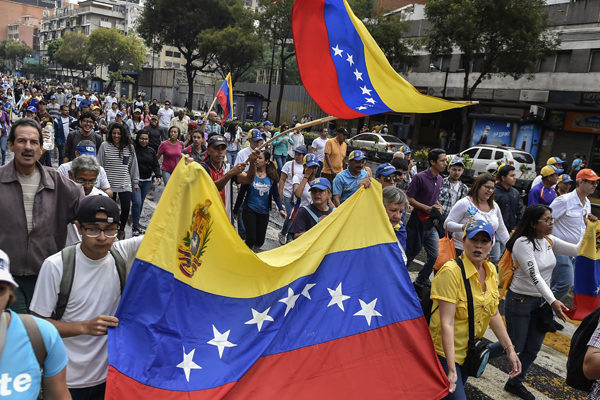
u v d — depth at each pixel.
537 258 4.73
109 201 2.87
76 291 2.87
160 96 75.88
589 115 28.83
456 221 6.24
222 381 3.17
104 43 83.75
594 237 5.40
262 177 7.24
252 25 49.09
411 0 46.62
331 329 3.70
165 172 9.48
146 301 3.08
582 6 29.02
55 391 2.16
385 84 4.65
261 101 44.66
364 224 4.04
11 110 17.34
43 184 3.72
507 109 32.38
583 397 5.00
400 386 3.60
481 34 28.34
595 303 5.45
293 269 3.77
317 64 4.66
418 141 38.97
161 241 3.15
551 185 8.03
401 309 3.86
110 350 2.85
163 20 48.81
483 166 22.03
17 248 3.63
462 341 3.61
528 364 4.82
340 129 10.75
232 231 3.44
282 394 3.38
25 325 2.03
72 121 13.79
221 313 3.39
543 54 27.75
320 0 4.66
